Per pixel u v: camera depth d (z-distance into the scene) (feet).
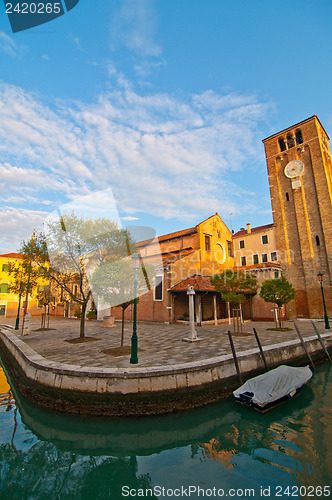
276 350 35.81
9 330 62.80
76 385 23.50
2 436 20.36
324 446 18.31
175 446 18.98
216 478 15.15
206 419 22.84
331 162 102.78
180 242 84.43
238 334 47.75
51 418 23.02
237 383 28.30
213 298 67.05
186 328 59.21
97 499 13.55
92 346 37.17
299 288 89.92
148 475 15.58
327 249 84.94
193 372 25.18
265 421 22.44
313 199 91.15
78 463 17.01
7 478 15.33
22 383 28.96
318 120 94.99
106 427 21.49
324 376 36.76
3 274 110.73
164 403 23.16
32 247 39.93
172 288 69.31
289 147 103.50
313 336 48.16
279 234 98.07
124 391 22.81
